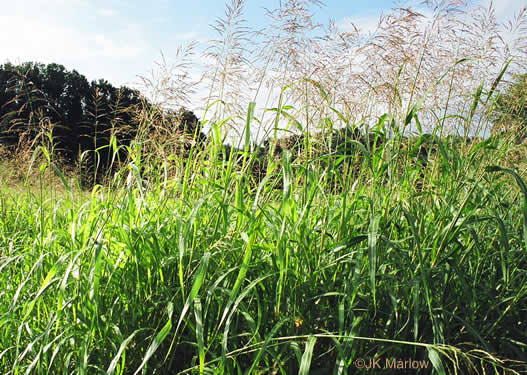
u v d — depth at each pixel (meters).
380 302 2.54
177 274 2.71
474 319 2.53
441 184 2.82
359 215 2.95
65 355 2.30
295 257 2.46
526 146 3.30
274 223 2.71
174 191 3.34
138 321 2.47
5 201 4.52
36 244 2.95
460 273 2.34
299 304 2.38
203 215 3.01
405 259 2.36
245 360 2.44
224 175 3.06
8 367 2.40
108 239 2.65
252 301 2.56
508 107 3.15
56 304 2.48
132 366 2.37
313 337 1.96
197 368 2.13
